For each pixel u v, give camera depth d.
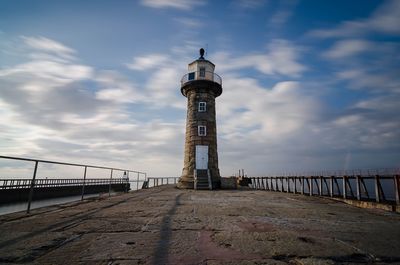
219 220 5.48
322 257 3.14
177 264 2.84
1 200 19.38
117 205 8.06
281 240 3.88
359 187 10.30
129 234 4.16
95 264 2.84
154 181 24.28
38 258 3.02
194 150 20.94
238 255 3.15
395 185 8.37
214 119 22.61
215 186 20.14
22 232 4.27
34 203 22.55
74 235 4.09
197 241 3.76
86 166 8.94
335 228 4.90
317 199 11.97
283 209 7.62
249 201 9.98
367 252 3.37
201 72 22.70
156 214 6.20
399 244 3.77
